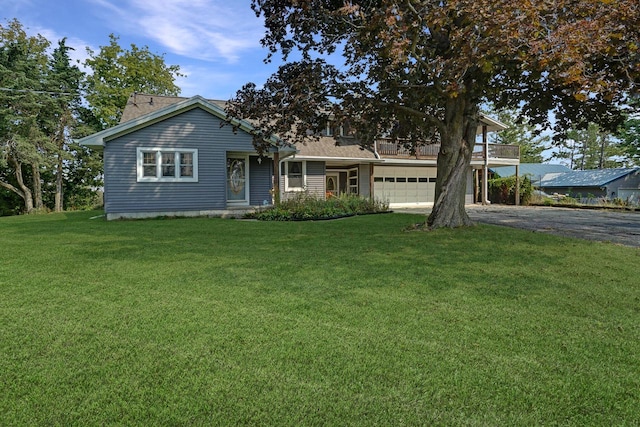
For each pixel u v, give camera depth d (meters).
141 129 12.46
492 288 4.04
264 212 12.49
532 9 5.28
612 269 4.92
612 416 1.89
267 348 2.59
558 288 4.05
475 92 8.06
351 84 8.60
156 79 28.89
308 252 6.04
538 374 2.28
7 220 12.83
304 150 17.41
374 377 2.23
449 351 2.57
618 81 5.98
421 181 21.75
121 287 4.04
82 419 1.85
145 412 1.90
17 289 3.95
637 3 5.01
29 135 19.64
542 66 5.45
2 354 2.50
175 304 3.49
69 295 3.76
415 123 10.34
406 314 3.25
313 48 9.09
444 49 7.74
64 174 24.16
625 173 27.44
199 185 13.17
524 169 34.69
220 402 1.98
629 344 2.70
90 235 8.06
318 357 2.46
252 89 9.12
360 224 10.12
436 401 2.01
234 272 4.70
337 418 1.86
